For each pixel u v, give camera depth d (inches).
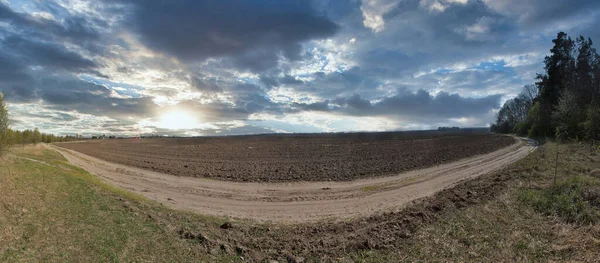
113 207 376.8
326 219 420.5
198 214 431.2
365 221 381.7
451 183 647.8
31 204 314.0
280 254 283.7
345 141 2524.6
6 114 545.0
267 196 601.0
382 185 675.4
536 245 256.8
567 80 1811.0
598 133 903.7
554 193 392.5
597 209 312.7
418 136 3093.0
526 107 3270.2
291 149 1770.4
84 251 241.6
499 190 474.0
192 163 1179.9
